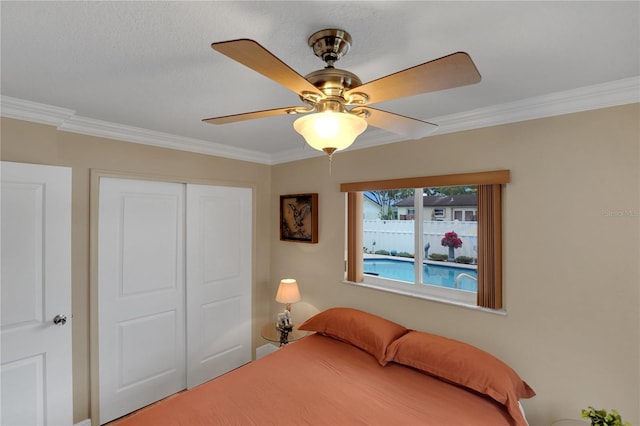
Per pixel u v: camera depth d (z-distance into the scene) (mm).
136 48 1252
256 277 3402
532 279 1812
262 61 784
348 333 2244
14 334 1807
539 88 1638
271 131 2514
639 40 1178
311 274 3051
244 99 1810
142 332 2580
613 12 1008
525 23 1070
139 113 2070
